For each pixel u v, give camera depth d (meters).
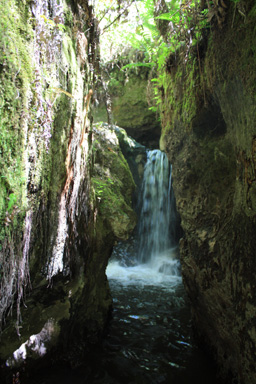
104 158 4.82
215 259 2.76
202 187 3.21
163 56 3.44
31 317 2.63
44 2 1.91
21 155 1.68
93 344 3.46
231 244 2.49
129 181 5.04
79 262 3.11
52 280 2.68
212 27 2.57
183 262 3.56
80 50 2.65
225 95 2.49
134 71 8.05
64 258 2.72
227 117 2.56
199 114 3.06
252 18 1.98
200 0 2.61
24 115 1.67
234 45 2.23
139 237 7.96
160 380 2.94
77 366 2.99
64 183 2.40
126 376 2.97
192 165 3.38
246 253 2.21
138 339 3.72
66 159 2.38
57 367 2.86
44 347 2.68
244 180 2.20
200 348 3.51
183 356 3.36
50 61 1.98
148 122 8.51
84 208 3.15
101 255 3.89
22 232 1.77
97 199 3.96
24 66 1.67
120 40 5.56
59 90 1.96
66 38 2.31
